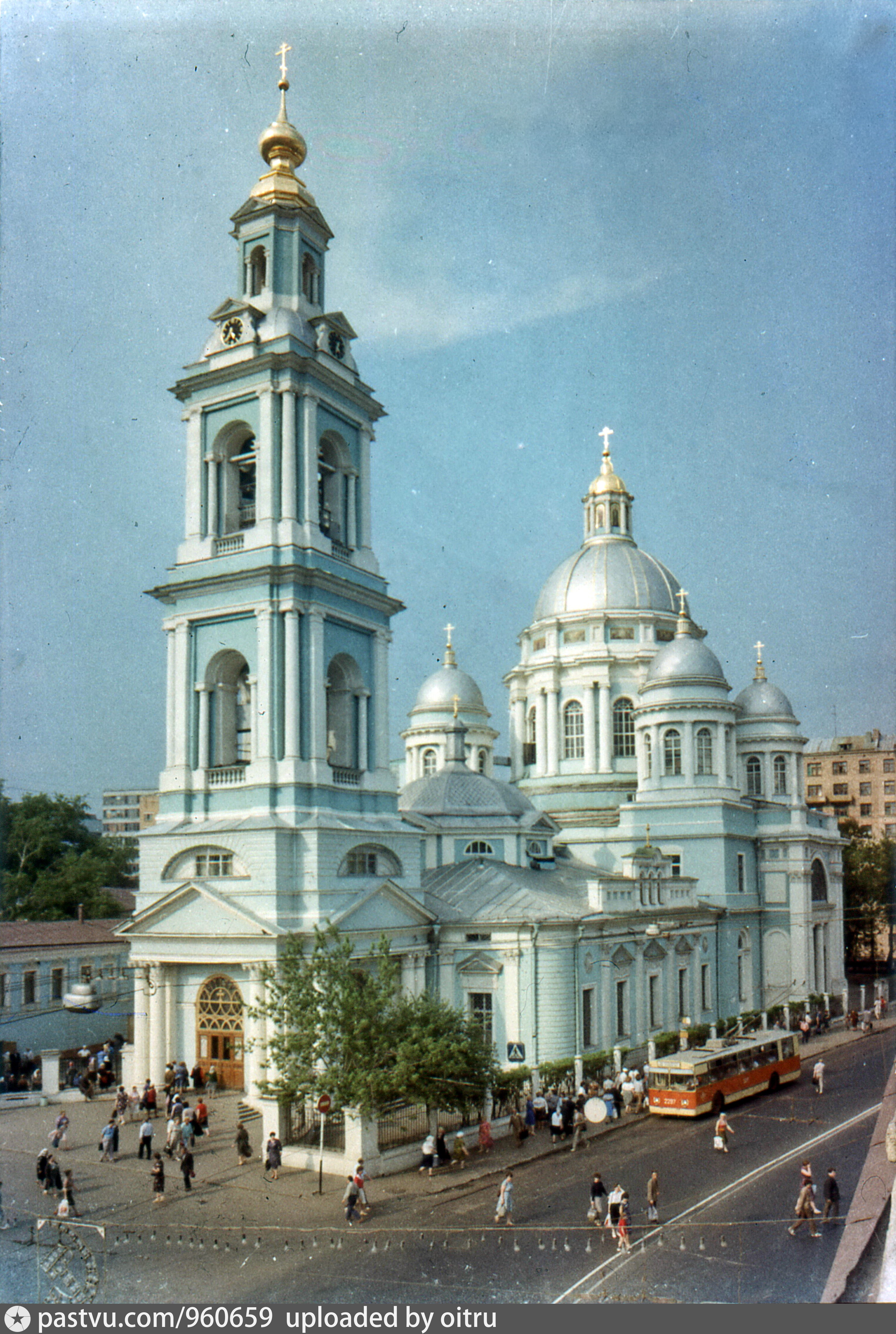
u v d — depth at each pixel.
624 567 88.56
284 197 53.00
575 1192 35.91
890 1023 74.31
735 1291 26.22
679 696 77.25
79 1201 34.69
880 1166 37.50
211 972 47.84
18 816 84.25
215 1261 29.27
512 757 90.94
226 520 52.25
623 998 58.75
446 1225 32.31
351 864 49.44
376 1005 37.56
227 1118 43.81
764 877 78.88
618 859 76.62
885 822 101.62
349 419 53.94
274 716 48.16
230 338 52.31
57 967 64.44
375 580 53.75
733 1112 48.06
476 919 53.28
